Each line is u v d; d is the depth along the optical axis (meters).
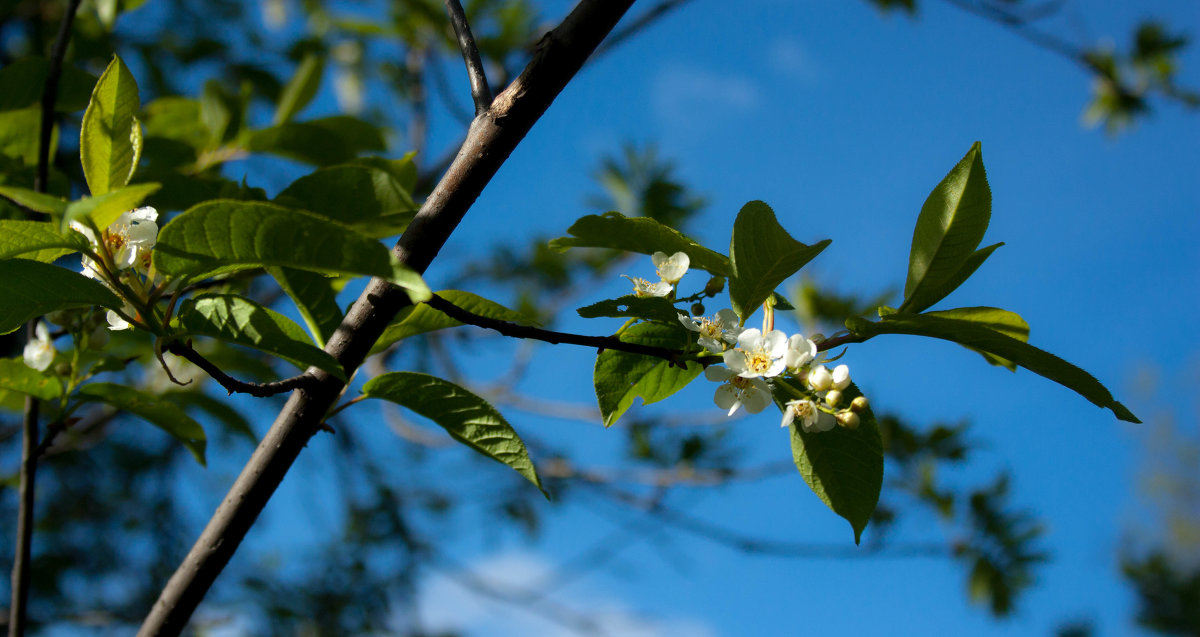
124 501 1.64
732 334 0.77
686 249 0.78
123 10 0.98
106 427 1.26
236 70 1.31
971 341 0.74
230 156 0.92
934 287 0.76
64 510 1.60
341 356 0.75
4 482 0.85
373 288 0.75
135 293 0.73
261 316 0.72
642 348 0.76
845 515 0.77
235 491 0.76
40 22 1.13
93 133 0.73
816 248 0.75
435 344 1.51
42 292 0.72
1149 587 2.15
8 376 0.80
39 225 0.72
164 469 1.66
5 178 0.84
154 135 0.92
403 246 0.74
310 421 0.75
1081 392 0.74
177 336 0.73
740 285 0.76
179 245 0.71
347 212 0.81
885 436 1.08
